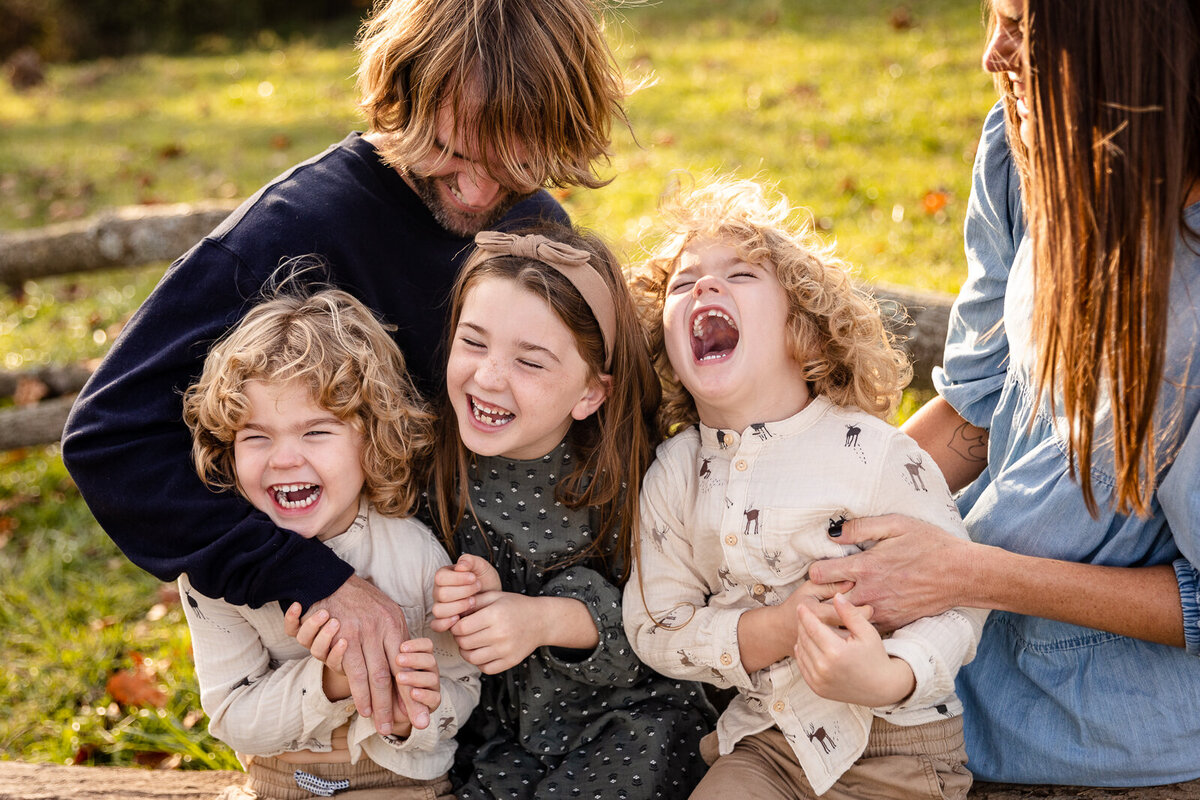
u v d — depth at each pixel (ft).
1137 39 4.77
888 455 6.04
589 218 19.13
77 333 18.44
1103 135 4.89
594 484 6.48
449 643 6.51
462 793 6.58
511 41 5.90
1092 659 5.99
